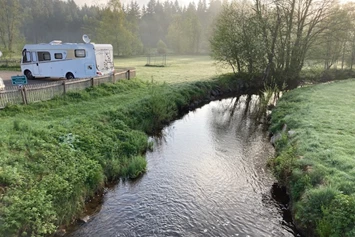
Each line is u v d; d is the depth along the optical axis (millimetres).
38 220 5672
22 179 6520
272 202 7750
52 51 20000
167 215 7109
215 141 12836
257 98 23172
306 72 31688
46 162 7465
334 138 9344
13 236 5297
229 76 27828
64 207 6598
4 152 7211
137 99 15797
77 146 8992
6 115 11125
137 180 8992
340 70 33031
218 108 19766
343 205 5578
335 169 7078
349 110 13484
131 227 6613
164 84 19938
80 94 15141
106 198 7895
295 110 14336
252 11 26812
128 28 65562
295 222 6570
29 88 12648
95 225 6664
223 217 7066
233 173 9516
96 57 19281
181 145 12281
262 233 6480
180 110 17531
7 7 49500
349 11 29031
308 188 6781
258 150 11625
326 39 29047
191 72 33406
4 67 30859
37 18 91938
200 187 8578
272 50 25844
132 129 12211
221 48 27641
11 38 50094
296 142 9641
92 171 7973
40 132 8867
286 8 25656
